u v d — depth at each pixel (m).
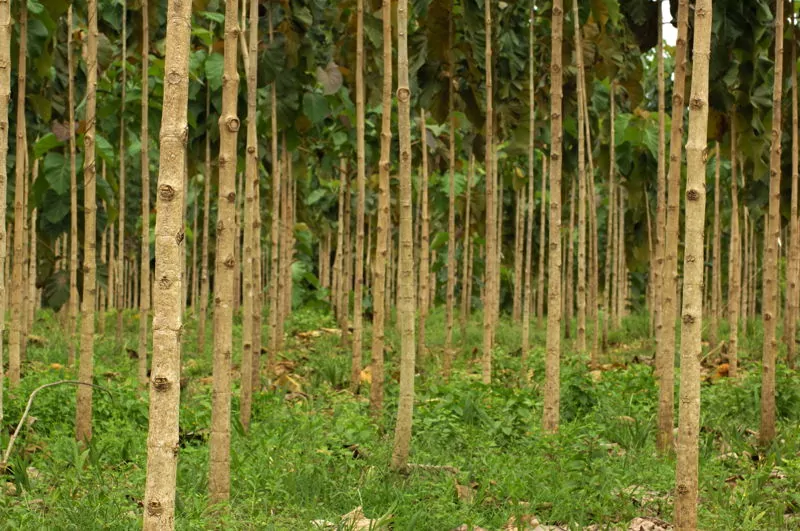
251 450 6.13
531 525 5.02
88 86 6.88
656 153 12.88
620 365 11.05
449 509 5.09
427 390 8.80
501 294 25.36
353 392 9.45
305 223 19.61
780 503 5.11
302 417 7.29
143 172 9.65
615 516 5.25
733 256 10.64
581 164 10.88
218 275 5.15
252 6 6.98
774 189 7.10
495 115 10.90
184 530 4.47
